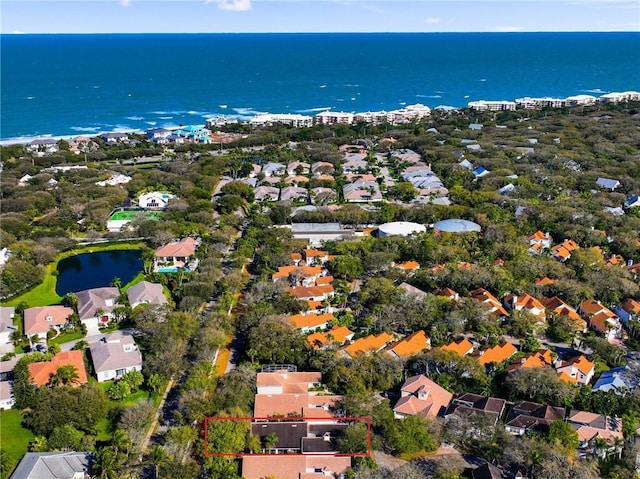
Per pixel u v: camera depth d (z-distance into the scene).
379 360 122.25
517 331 141.12
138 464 98.06
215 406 108.25
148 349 135.50
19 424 110.44
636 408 111.00
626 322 148.00
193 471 95.19
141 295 158.38
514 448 98.62
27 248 187.75
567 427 102.12
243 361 130.88
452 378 121.19
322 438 102.50
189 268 187.38
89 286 177.12
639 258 186.62
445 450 103.75
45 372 120.06
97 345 134.00
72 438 101.00
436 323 141.00
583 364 124.38
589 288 158.00
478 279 163.12
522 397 116.62
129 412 107.12
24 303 157.88
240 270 175.12
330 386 117.88
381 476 94.00
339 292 163.00
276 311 147.62
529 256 180.88
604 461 98.88
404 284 165.00
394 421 105.19
